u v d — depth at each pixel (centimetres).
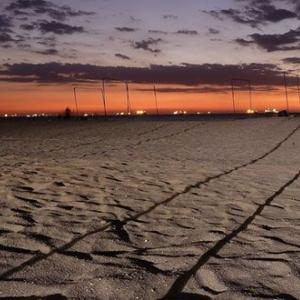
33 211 584
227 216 575
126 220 549
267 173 978
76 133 2280
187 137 2053
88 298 326
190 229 511
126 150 1554
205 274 371
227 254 423
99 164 1101
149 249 439
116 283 352
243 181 859
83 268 385
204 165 1136
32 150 1518
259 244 454
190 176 914
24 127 2750
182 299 325
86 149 1573
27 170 956
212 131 2316
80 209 602
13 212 577
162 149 1594
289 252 427
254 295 329
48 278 362
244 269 382
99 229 506
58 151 1495
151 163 1160
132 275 369
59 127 2695
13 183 786
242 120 3000
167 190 752
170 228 516
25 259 405
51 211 587
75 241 460
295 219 561
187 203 653
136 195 704
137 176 902
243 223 539
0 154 1376
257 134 2147
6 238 466
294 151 1523
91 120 3731
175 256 417
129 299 324
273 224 535
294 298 325
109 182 821
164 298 326
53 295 330
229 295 330
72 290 339
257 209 616
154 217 567
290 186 806
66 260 404
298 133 2147
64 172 937
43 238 469
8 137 2070
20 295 330
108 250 434
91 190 738
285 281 355
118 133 2258
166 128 2506
